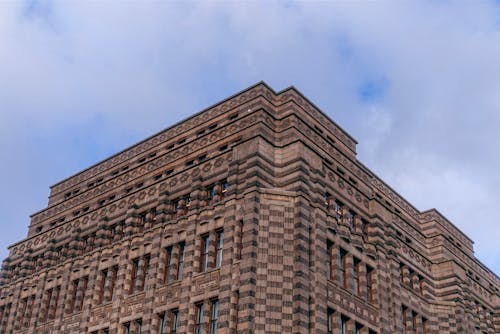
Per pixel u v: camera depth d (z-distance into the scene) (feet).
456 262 181.68
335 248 137.90
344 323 133.08
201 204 142.31
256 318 117.29
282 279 122.21
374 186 174.60
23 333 165.48
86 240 167.84
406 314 157.58
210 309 126.52
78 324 150.92
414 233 182.39
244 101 157.58
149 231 149.48
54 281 167.22
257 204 129.49
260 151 137.80
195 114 169.17
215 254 133.08
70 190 192.54
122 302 144.15
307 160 140.46
